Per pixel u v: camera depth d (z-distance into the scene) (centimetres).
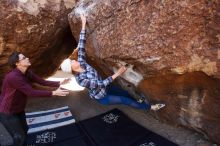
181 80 370
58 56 641
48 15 517
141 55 343
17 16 484
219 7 287
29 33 503
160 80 388
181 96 397
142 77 393
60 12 535
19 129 342
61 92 327
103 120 507
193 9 299
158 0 321
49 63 624
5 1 476
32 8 496
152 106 414
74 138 455
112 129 474
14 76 321
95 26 398
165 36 322
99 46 399
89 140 446
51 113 548
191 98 387
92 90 365
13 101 329
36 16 502
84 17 407
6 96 329
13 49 510
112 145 427
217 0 285
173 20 313
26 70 347
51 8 520
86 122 505
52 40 550
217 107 363
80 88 709
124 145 423
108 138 448
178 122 449
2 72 548
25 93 320
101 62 439
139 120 505
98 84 357
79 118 540
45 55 577
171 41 320
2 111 330
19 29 494
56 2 529
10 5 478
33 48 526
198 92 374
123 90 457
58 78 857
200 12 297
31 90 320
